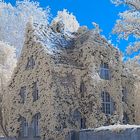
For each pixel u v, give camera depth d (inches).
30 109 1744.6
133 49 1715.1
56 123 1619.1
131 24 1728.6
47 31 1883.6
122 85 1892.2
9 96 1859.0
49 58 1702.8
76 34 2010.3
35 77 1749.5
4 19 2637.8
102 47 1815.9
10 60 2023.9
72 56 1820.9
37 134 1704.0
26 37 1833.2
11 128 1823.3
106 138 1347.2
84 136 1461.6
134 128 1254.3
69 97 1689.2
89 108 1715.1
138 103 1932.8
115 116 1765.5
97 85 1739.7
